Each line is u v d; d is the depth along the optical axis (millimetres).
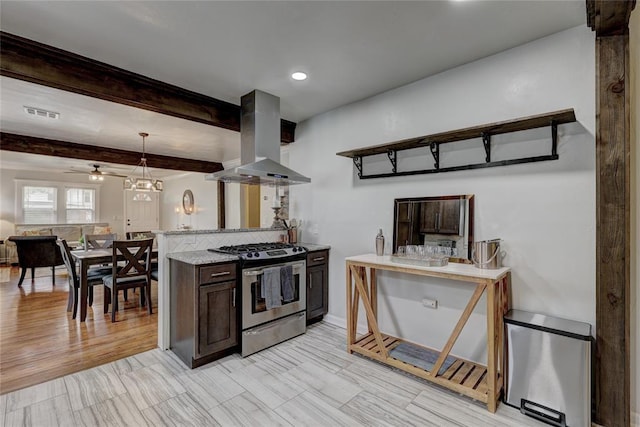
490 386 1982
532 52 2229
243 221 6605
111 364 2602
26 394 2164
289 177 3156
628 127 1811
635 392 1859
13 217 8047
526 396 1976
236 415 1960
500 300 2133
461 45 2281
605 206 1867
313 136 3818
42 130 4426
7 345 2965
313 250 3377
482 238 2447
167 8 1850
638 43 1850
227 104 3400
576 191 2053
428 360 2486
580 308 2035
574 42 2064
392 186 3029
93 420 1900
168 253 2920
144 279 3881
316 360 2674
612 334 1844
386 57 2451
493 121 2406
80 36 2129
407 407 2041
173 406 2043
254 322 2811
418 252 2584
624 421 1815
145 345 2980
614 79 1836
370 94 3168
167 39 2184
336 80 2852
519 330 2004
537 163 2203
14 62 2174
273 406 2049
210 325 2570
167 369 2521
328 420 1918
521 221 2266
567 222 2084
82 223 8961
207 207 7828
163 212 10047
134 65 2551
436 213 2697
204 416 1947
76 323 3564
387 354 2555
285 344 2994
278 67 2607
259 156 3098
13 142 4605
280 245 3391
